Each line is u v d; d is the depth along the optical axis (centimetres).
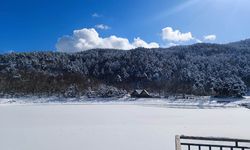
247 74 13062
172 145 1930
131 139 2162
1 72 12888
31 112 4897
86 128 2791
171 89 10919
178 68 14850
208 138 789
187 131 2588
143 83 13262
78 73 13600
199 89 10119
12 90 9569
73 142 2064
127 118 3812
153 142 2036
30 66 14588
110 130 2648
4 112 4888
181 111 5147
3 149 1870
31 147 1919
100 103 8031
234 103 7281
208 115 4275
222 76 13425
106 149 1834
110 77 14488
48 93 9425
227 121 3419
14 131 2611
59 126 2950
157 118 3803
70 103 8100
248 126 2920
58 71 14612
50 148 1884
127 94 9194
